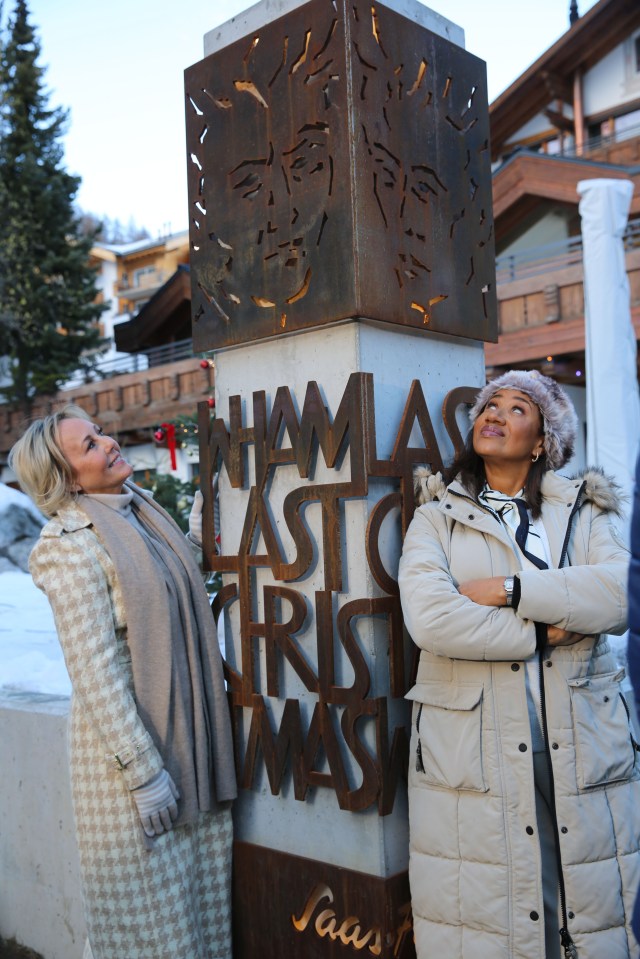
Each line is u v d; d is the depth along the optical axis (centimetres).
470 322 225
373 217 197
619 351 590
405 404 208
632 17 1653
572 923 171
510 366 1266
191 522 239
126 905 194
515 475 200
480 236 229
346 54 194
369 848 196
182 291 1858
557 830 173
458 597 177
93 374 2258
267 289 213
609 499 191
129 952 195
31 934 265
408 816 200
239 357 227
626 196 611
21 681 348
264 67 212
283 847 214
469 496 194
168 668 202
